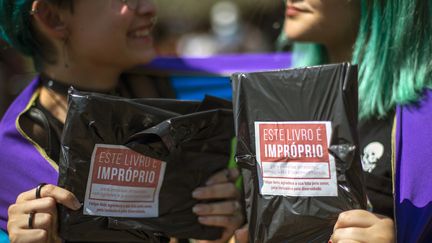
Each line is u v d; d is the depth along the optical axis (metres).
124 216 1.55
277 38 2.41
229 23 4.05
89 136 1.49
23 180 1.69
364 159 1.62
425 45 1.63
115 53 1.83
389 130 1.61
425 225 1.48
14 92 2.70
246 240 1.64
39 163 1.69
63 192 1.49
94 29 1.80
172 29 3.59
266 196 1.43
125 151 1.53
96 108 1.48
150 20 1.87
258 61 2.27
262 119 1.44
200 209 1.66
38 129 1.75
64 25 1.83
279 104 1.43
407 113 1.58
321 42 1.80
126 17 1.79
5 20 1.82
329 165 1.39
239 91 1.46
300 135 1.41
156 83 2.12
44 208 1.50
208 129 1.61
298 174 1.42
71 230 1.51
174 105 1.59
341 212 1.39
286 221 1.42
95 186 1.52
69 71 1.85
